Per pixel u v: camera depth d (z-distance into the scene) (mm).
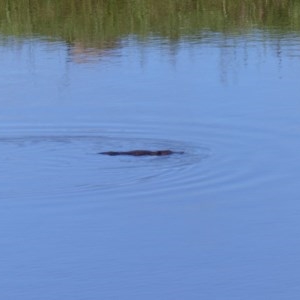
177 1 39844
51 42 34500
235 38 34344
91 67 30844
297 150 23047
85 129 25031
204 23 36938
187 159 22703
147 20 37438
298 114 25562
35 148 23734
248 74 29500
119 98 27359
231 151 23172
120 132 24734
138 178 21609
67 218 19672
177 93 27688
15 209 20109
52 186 21234
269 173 21719
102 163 22578
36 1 40125
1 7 39469
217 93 27719
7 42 34688
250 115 25594
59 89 28328
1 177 21859
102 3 39750
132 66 30875
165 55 32062
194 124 25078
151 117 25672
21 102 27234
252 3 39188
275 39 34031
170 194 20734
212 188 21031
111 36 35375
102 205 20234
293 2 38906
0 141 24234
